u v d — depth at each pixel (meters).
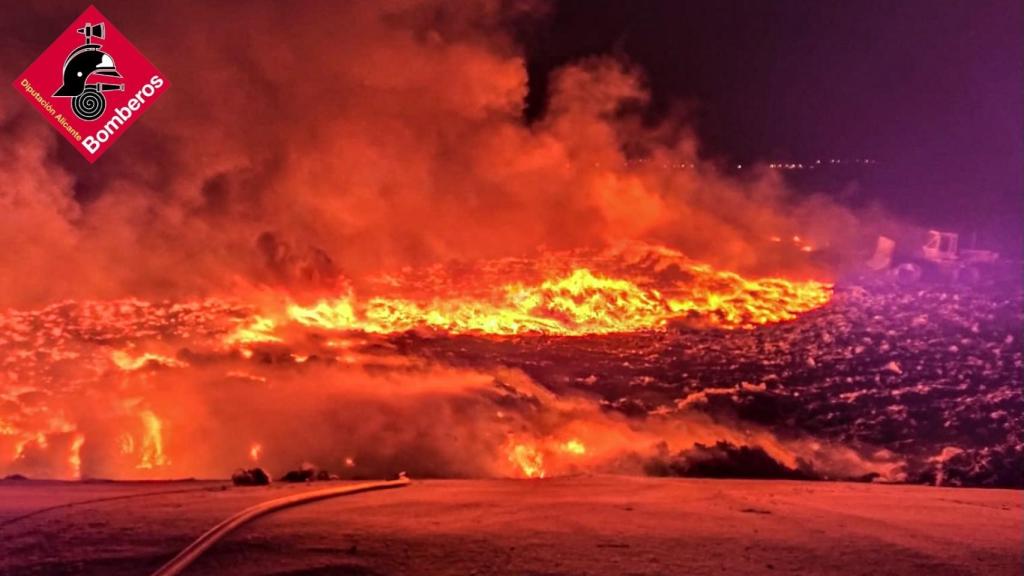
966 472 7.18
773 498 5.02
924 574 3.39
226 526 3.89
